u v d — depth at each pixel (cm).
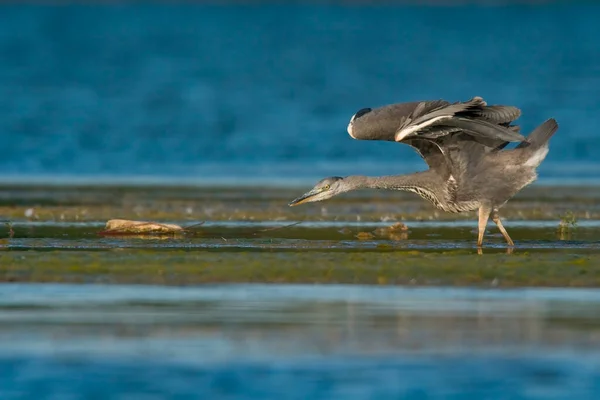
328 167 3200
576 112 4325
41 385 1097
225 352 1179
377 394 1070
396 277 1489
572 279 1476
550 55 7181
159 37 8838
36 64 6325
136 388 1091
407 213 2198
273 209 2266
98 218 2109
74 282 1463
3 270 1515
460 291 1423
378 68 6325
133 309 1333
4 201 2394
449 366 1141
